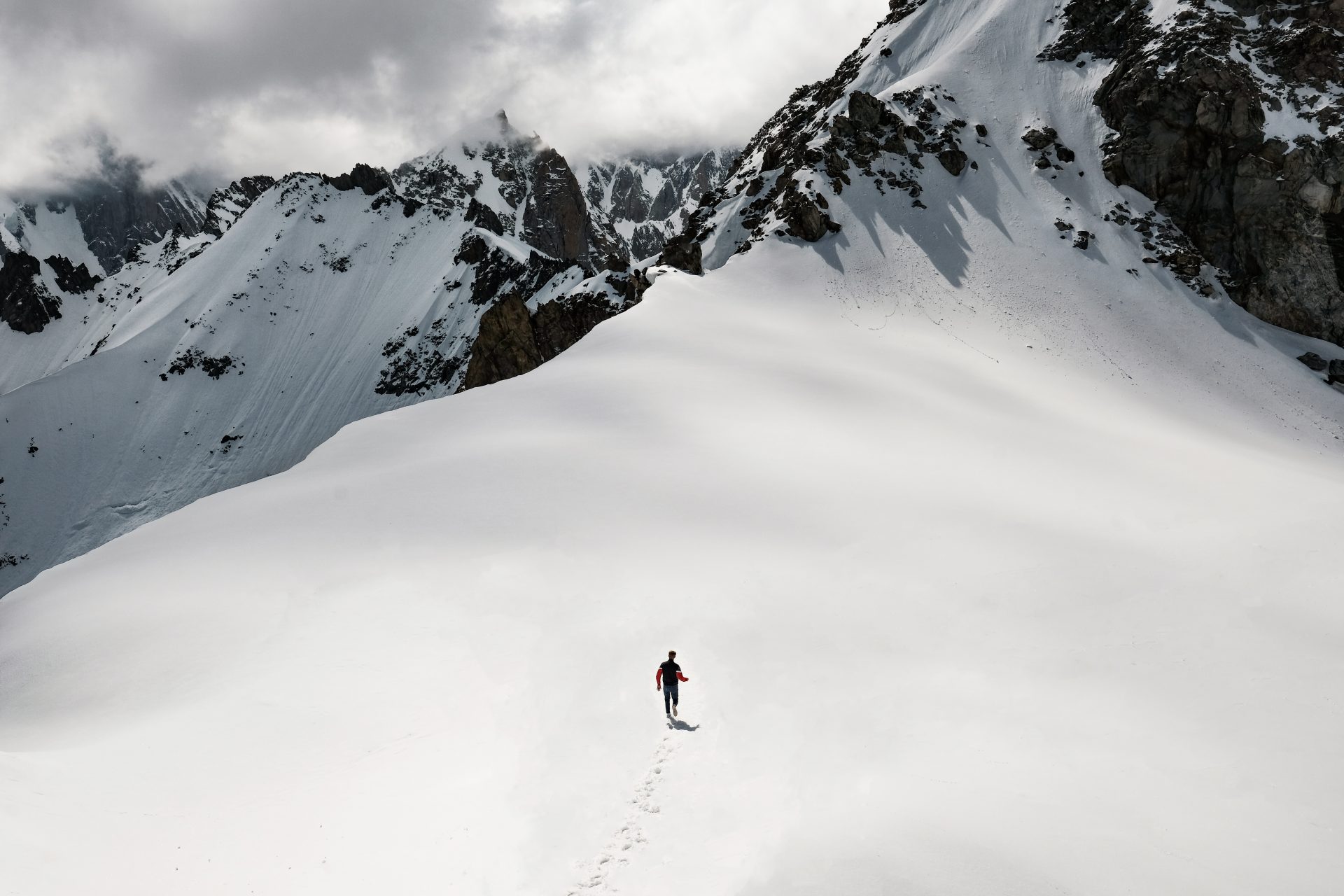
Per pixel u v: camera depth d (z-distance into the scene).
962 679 17.89
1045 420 56.56
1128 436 55.47
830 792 13.35
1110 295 84.81
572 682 18.25
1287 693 16.91
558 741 15.88
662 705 17.28
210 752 15.27
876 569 25.75
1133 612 22.38
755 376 51.06
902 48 128.62
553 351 127.19
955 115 105.31
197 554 25.72
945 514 31.77
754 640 20.36
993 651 19.70
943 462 40.62
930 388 57.19
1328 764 13.81
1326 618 21.97
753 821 12.81
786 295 80.75
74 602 23.20
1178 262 88.00
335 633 20.28
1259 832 11.77
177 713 16.84
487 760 15.20
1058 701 16.61
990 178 98.00
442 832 12.98
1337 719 15.65
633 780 14.42
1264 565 26.73
